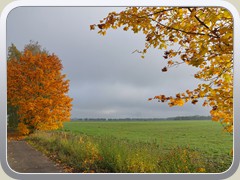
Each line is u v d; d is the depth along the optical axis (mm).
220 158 8867
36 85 14281
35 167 8039
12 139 13383
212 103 4871
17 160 9055
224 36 4234
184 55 4695
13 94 14438
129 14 4691
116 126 21234
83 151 8812
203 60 4438
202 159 7461
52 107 14438
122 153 7508
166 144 13414
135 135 17922
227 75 4688
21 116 14711
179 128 19781
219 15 4293
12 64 14344
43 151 10633
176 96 4871
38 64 14062
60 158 9000
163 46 4867
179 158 6543
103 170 7289
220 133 16062
